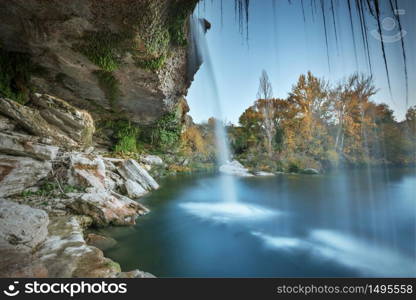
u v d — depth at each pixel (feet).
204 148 88.33
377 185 50.01
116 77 24.21
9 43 19.24
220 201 33.42
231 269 12.86
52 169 22.47
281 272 12.59
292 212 27.53
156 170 54.70
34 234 10.64
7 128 20.42
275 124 96.48
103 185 25.54
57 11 14.73
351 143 82.79
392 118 78.64
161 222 21.31
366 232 20.01
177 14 18.63
